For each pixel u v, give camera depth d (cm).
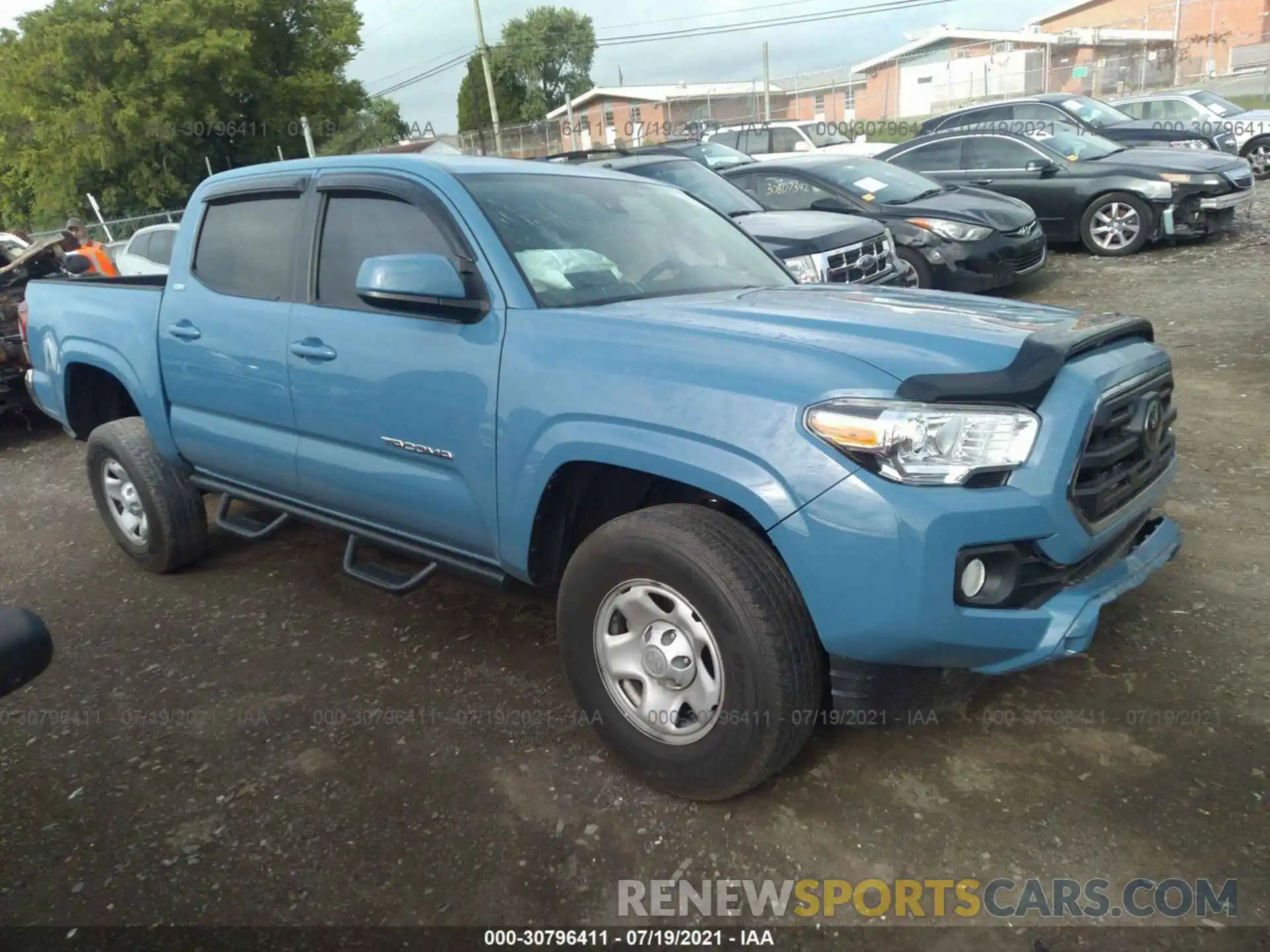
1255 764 283
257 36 3712
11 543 562
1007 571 250
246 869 271
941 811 275
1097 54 4031
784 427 246
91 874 273
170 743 337
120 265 1205
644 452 265
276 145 3794
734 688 259
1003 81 3566
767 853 264
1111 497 273
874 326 281
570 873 262
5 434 877
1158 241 1169
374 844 277
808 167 1014
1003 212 945
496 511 311
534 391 292
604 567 282
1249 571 395
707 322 290
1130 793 275
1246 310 827
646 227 381
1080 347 270
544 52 6034
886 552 236
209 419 422
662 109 4422
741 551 258
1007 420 246
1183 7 4000
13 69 3412
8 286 819
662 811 283
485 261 319
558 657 378
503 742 323
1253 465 505
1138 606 376
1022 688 329
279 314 377
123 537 494
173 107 3384
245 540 523
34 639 177
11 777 323
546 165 392
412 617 420
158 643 413
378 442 345
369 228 357
